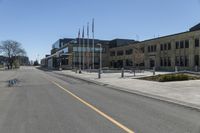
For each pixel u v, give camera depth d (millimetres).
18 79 40156
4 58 150250
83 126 9492
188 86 24375
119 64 118875
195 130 8992
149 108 13625
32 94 19891
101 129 9055
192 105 14711
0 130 8969
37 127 9359
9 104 14750
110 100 16672
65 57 119812
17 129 9094
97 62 124562
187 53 76500
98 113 12039
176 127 9406
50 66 155875
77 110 12820
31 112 12266
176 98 17484
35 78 43281
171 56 83438
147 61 96000
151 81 31453
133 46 105688
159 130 8953
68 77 47000
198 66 72125
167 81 30469
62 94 19922
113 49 124312
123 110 12922
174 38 82000
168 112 12477
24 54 143750
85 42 120188
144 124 9844
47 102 15523
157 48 90438
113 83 31266
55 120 10508
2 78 43562
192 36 74438
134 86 26750
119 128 9203
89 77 45375
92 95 19453
